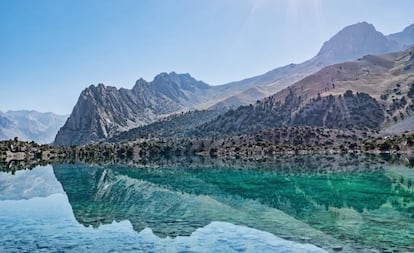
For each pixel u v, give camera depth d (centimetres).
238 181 7550
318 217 3925
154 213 4328
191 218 4000
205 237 3203
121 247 2961
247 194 5766
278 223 3681
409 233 3219
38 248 2955
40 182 7944
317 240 3048
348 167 9575
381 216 3897
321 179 7369
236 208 4584
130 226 3650
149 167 11912
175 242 3075
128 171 10531
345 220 3753
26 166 12750
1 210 4600
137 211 4472
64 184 7538
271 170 9575
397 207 4372
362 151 16050
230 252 2783
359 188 6012
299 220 3800
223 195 5725
